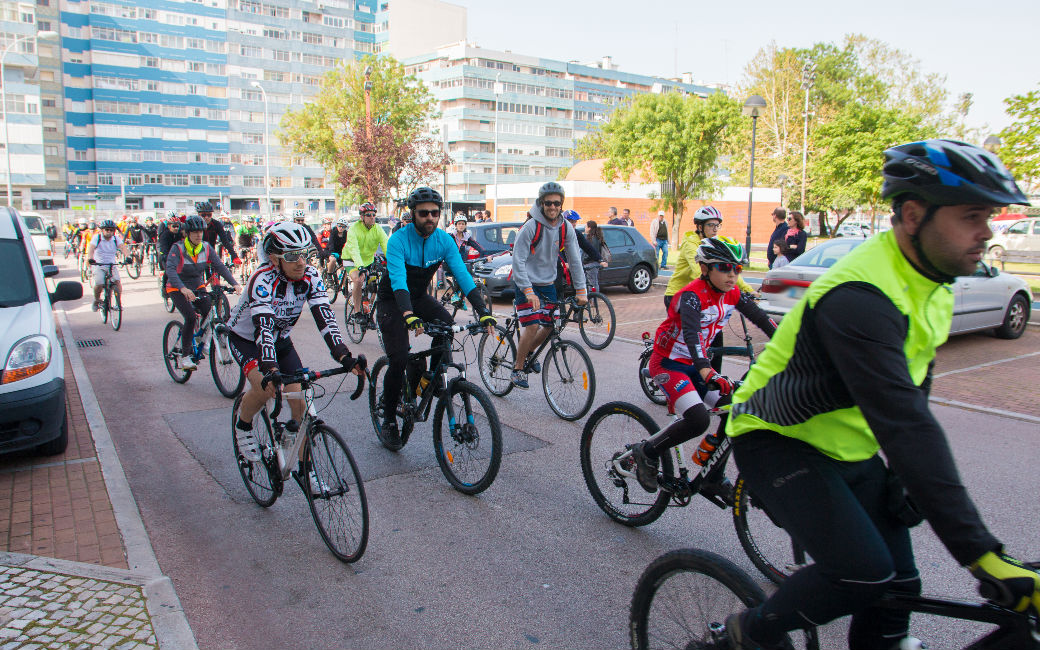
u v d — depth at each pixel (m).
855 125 29.70
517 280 6.49
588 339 9.97
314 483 3.89
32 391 4.94
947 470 1.57
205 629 3.14
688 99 32.41
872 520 2.04
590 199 41.09
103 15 75.00
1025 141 14.46
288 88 85.94
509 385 7.13
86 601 3.20
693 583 2.27
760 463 2.02
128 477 5.08
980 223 1.64
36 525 4.12
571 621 3.18
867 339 1.65
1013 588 1.50
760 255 30.86
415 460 5.36
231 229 28.94
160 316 13.49
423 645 3.01
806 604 1.89
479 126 84.50
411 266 5.00
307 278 4.14
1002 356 8.95
